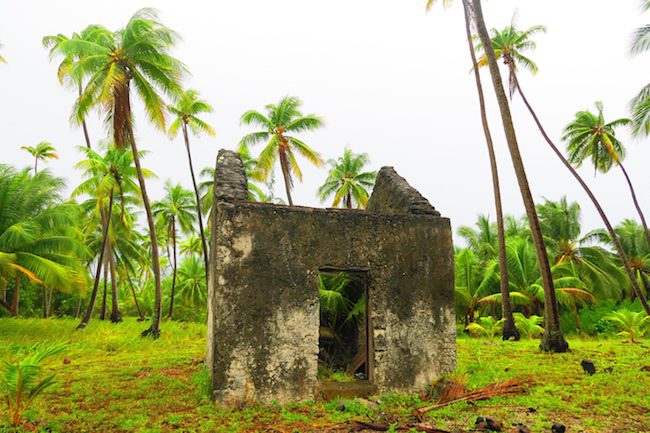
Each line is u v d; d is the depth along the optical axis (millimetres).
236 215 6301
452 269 7270
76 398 6547
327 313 9297
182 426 5176
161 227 28828
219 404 5832
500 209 15055
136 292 36125
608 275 22625
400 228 7094
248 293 6172
